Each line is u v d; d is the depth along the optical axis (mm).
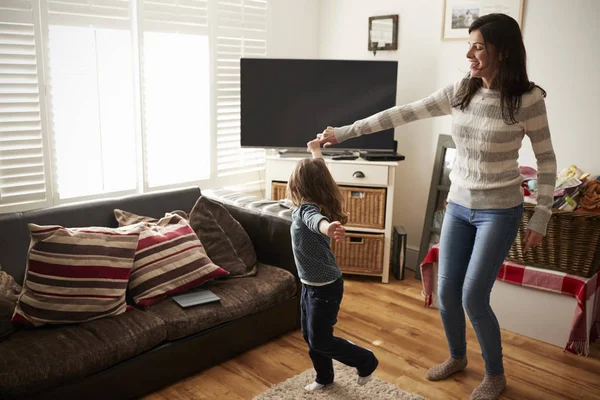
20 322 2199
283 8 4117
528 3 3338
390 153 3844
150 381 2338
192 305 2502
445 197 3807
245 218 3123
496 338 2354
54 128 3004
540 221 2215
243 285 2744
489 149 2193
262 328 2783
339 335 2986
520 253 3041
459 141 2305
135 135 3385
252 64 3734
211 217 2947
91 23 3076
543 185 2227
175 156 3604
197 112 3670
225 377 2539
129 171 3377
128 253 2469
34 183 2957
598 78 3123
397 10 3947
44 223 2572
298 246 2205
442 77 3783
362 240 3756
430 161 3953
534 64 3369
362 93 3750
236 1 3768
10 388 1920
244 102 3797
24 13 2795
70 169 3107
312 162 2234
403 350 2838
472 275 2275
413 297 3539
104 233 2467
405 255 3830
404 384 2525
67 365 2045
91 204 2764
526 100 2127
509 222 2225
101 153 3221
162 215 3000
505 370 2674
